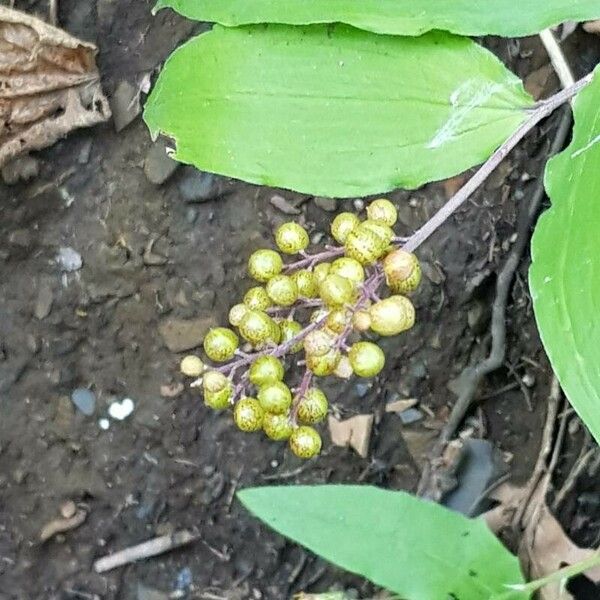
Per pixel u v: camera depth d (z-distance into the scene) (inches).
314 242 14.3
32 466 14.4
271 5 11.0
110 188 14.2
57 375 14.3
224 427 14.6
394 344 14.6
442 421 14.7
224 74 11.2
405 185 11.1
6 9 13.4
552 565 13.9
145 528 14.5
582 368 10.2
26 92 13.7
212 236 14.3
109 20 14.2
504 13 10.8
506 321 14.6
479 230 14.6
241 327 10.4
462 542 11.3
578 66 14.5
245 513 14.6
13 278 14.2
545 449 14.4
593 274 10.3
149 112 11.4
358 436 14.6
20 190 14.1
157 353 14.4
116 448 14.5
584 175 10.5
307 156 11.1
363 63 11.1
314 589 14.6
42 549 14.4
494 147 11.1
